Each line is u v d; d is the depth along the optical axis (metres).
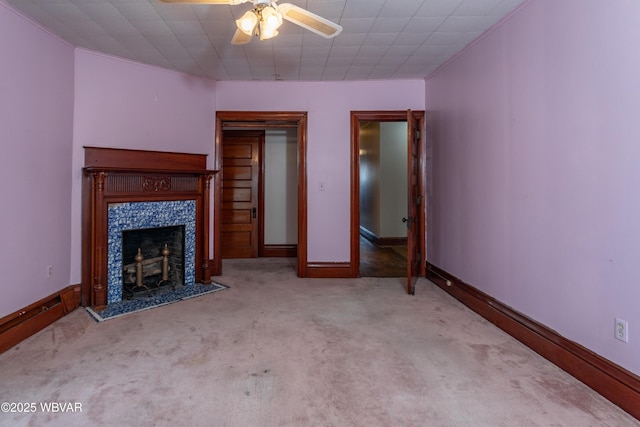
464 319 3.04
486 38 3.02
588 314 2.04
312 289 3.94
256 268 4.95
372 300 3.55
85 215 3.26
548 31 2.31
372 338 2.65
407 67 3.91
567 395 1.92
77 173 3.26
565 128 2.18
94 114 3.36
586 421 1.71
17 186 2.60
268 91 4.39
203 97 4.26
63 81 3.10
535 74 2.44
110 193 3.29
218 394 1.92
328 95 4.40
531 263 2.50
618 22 1.82
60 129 3.06
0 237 2.45
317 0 2.49
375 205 7.42
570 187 2.15
